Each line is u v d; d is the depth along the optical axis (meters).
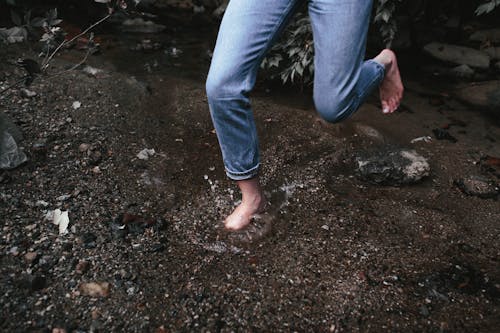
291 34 3.20
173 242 2.08
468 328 1.79
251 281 1.92
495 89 3.39
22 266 1.89
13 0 3.82
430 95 3.41
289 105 3.20
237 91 1.75
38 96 2.86
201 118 2.94
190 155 2.62
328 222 2.24
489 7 3.63
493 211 2.37
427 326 1.79
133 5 2.53
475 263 2.07
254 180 2.06
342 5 1.64
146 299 1.82
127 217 2.14
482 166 2.69
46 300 1.77
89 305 1.77
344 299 1.87
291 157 2.65
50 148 2.51
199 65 3.62
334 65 1.69
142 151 2.59
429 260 2.07
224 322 1.76
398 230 2.22
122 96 3.01
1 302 1.75
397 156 2.55
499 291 1.95
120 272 1.91
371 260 2.05
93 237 2.04
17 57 3.23
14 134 2.50
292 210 2.29
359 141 2.81
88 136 2.64
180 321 1.75
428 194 2.46
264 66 3.26
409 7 4.12
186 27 4.32
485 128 3.06
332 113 1.81
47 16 2.39
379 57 1.90
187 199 2.32
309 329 1.75
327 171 2.57
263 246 2.09
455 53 3.84
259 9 1.69
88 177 2.37
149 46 3.81
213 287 1.89
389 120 3.08
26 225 2.06
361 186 2.49
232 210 2.27
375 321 1.80
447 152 2.79
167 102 3.06
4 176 2.27
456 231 2.23
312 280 1.94
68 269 1.89
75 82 3.04
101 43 3.77
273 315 1.79
